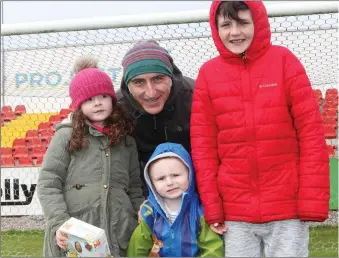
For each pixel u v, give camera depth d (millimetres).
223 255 2207
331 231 4594
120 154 2428
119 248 2340
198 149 2213
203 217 2268
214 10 2186
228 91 2164
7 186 5629
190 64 3688
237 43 2148
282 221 2117
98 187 2334
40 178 2334
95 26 2861
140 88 2377
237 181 2145
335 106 4609
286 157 2131
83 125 2361
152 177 2303
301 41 3703
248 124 2121
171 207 2332
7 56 4066
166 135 2570
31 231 5078
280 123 2121
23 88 4352
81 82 2350
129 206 2408
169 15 2822
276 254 2123
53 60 3990
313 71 3916
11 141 5543
